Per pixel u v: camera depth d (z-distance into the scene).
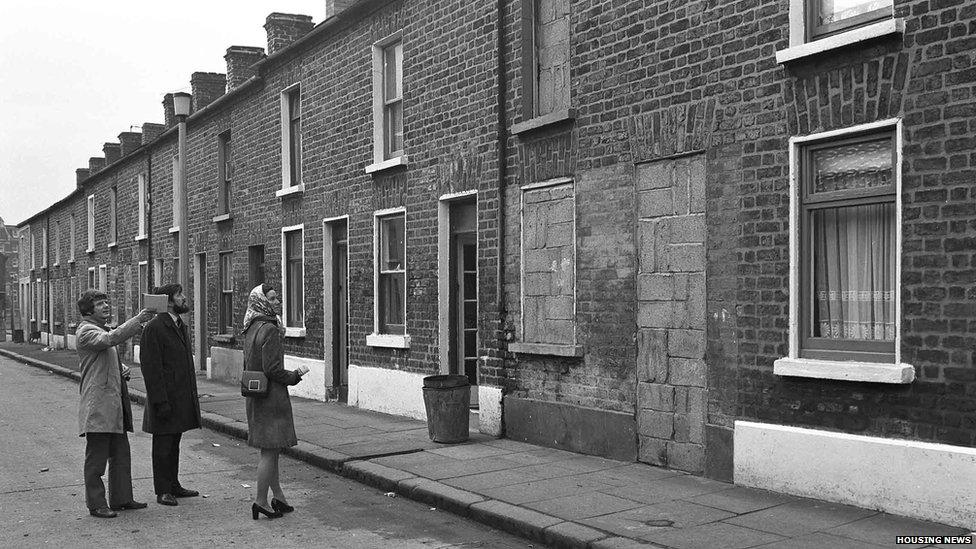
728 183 7.73
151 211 26.69
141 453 10.93
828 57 6.89
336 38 14.73
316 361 15.43
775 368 7.19
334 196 14.85
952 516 6.01
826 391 6.89
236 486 8.77
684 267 8.18
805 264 7.22
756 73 7.49
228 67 22.02
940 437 6.12
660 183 8.45
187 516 7.48
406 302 12.67
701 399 7.99
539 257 10.09
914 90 6.31
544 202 10.02
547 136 9.91
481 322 10.95
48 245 44.75
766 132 7.41
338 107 14.73
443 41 11.80
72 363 29.17
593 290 9.24
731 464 7.66
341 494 8.30
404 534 6.79
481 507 7.08
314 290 15.66
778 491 7.21
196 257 22.52
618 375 8.92
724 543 5.80
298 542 6.59
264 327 7.32
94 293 7.83
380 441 10.48
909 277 6.32
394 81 13.38
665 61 8.35
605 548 5.84
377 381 13.38
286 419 7.36
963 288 6.01
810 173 7.19
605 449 9.03
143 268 28.09
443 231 11.90
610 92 9.02
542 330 10.04
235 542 6.61
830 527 6.11
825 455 6.82
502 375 10.59
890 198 6.63
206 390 17.92
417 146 12.41
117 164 30.27
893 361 6.57
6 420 14.64
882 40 6.49
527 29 10.37
